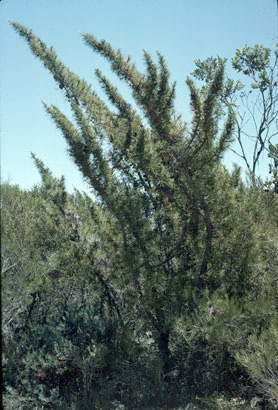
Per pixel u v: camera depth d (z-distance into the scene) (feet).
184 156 22.17
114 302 23.40
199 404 19.75
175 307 21.47
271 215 24.52
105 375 21.42
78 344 21.44
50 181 25.46
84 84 23.62
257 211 23.75
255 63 52.90
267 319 20.06
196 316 20.38
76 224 24.09
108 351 20.95
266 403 18.88
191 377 21.12
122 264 21.86
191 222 23.00
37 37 23.09
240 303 21.07
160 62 22.26
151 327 22.74
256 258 22.03
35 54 23.09
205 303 19.90
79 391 20.75
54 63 23.13
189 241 23.21
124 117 22.74
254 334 19.39
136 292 22.08
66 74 23.34
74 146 21.42
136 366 21.08
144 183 23.06
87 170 21.39
